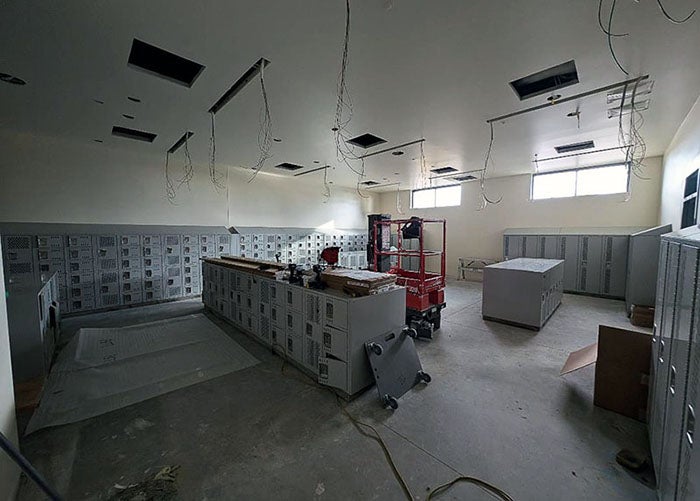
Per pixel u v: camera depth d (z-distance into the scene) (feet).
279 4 5.95
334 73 8.55
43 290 9.28
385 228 20.80
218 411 7.29
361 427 6.68
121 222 17.52
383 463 5.66
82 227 15.75
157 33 6.81
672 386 4.44
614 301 18.49
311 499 4.89
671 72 8.43
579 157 18.38
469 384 8.55
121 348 11.08
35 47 7.28
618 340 7.13
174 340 11.87
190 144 15.83
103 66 8.19
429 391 8.18
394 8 6.04
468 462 5.68
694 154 11.08
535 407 7.43
